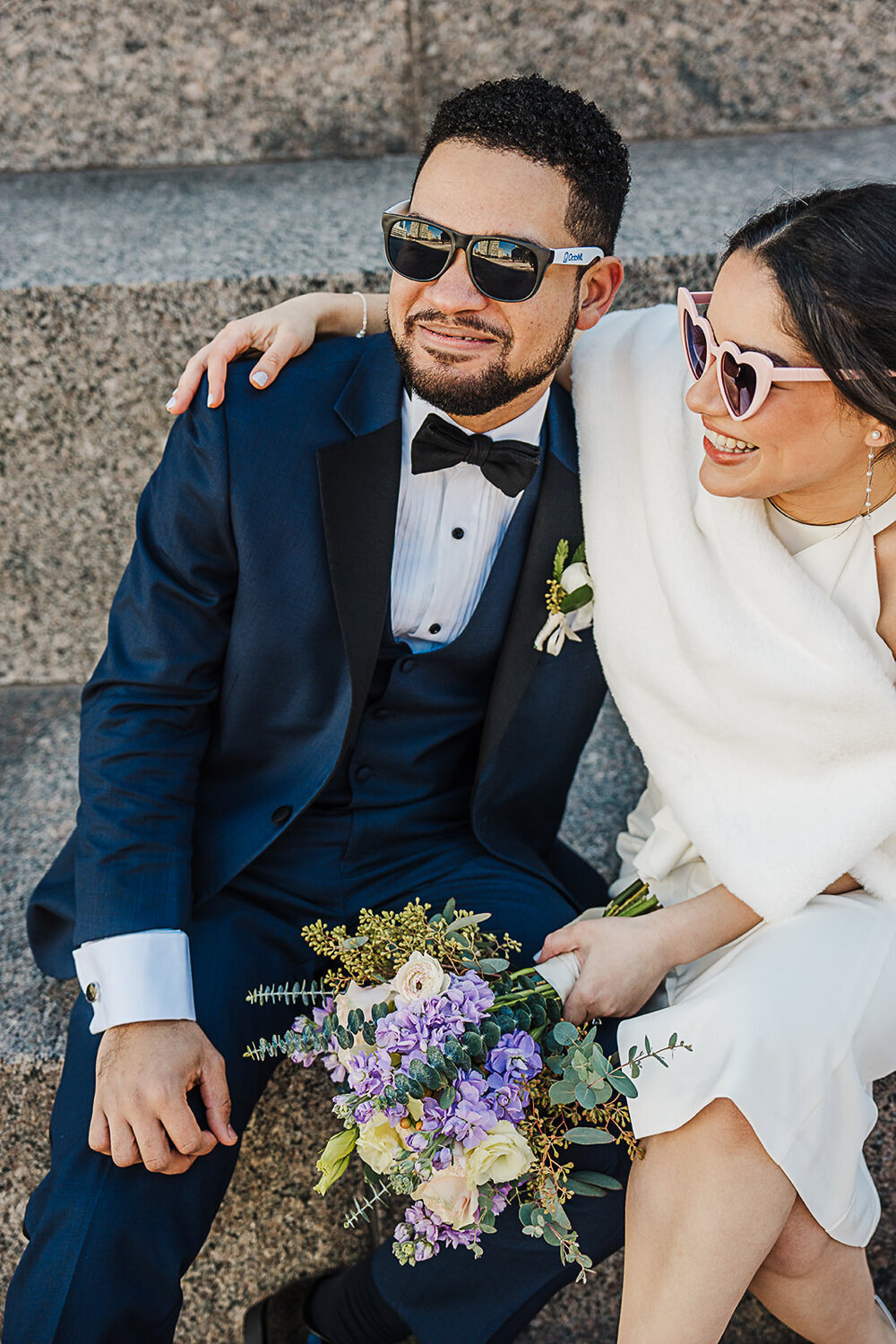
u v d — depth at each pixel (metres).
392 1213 1.59
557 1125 1.27
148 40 2.43
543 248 1.20
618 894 1.58
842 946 1.27
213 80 2.49
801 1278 1.27
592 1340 1.65
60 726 2.15
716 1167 1.16
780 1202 1.17
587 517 1.42
